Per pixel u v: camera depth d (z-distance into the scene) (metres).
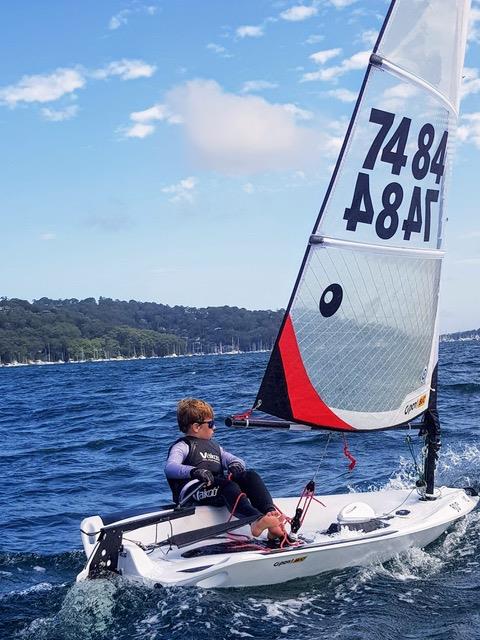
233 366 53.91
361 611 4.84
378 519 6.07
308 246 5.89
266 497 5.77
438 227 6.89
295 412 5.99
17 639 4.70
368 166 6.13
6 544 7.34
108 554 5.32
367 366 6.29
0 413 23.66
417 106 6.42
